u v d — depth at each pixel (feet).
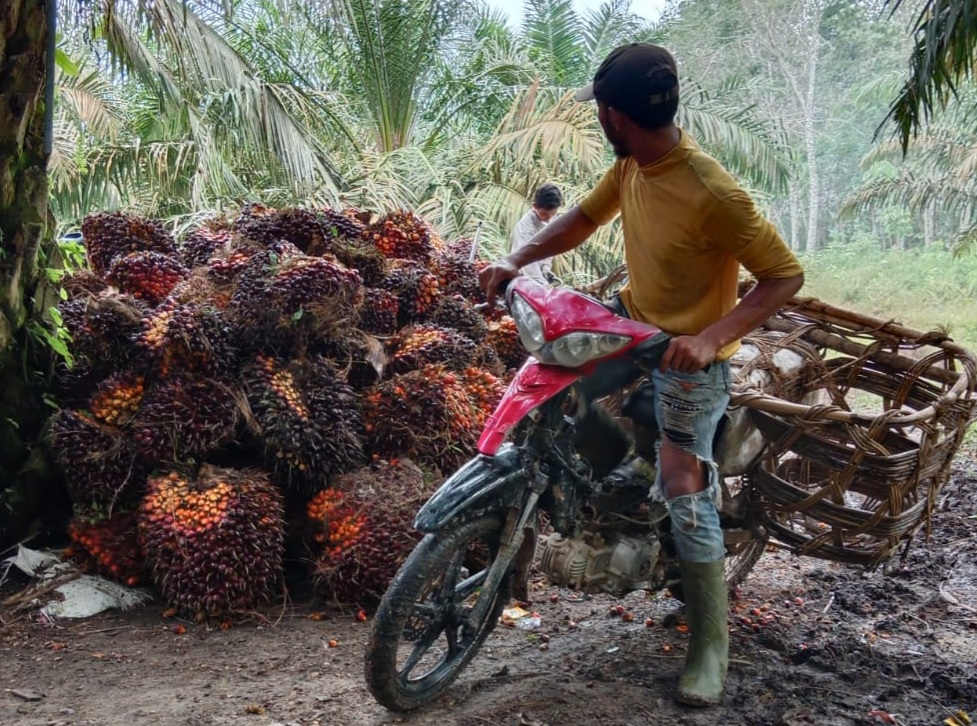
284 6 30.71
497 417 8.69
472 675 9.75
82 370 12.64
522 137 33.30
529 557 9.40
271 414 11.60
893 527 9.86
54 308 12.07
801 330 10.88
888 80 62.28
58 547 12.37
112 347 12.31
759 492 10.57
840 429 9.79
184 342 11.73
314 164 32.30
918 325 43.55
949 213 50.55
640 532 9.86
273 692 9.24
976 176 48.34
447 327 14.44
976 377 9.99
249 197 31.81
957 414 9.73
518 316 8.57
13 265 11.95
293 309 12.01
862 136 74.18
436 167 35.09
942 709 9.20
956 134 47.98
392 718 8.73
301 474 11.86
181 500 11.05
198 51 28.96
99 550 11.59
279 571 11.50
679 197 8.41
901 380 10.71
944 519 15.33
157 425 11.46
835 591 12.32
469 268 15.55
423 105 41.34
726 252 8.67
